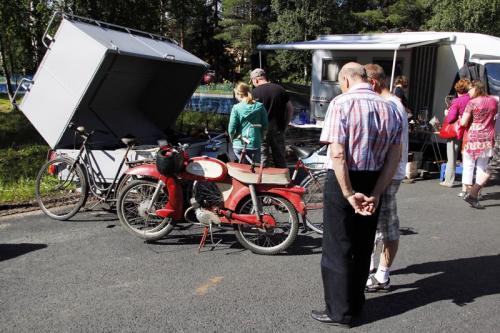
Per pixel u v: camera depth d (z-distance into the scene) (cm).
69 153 595
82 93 562
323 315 365
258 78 696
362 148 329
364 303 386
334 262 351
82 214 614
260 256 489
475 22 2270
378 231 414
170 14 1619
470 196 679
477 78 961
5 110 1684
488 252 511
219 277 439
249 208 499
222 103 1784
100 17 1327
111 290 411
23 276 436
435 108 1068
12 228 563
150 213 506
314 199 553
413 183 839
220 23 4397
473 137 678
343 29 3131
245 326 355
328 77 1243
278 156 701
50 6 1293
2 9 1301
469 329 356
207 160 492
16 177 793
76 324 356
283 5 3139
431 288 423
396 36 1132
